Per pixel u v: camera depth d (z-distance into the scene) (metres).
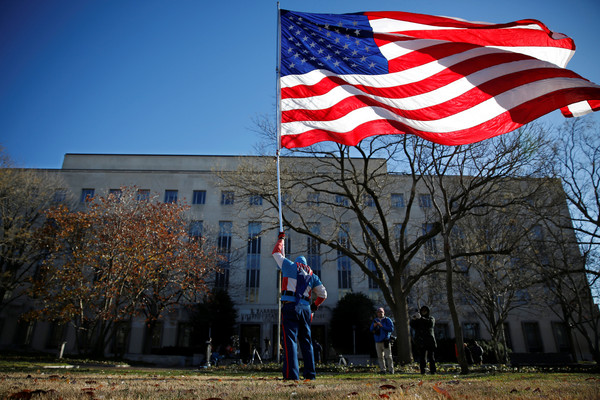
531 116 7.86
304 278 5.30
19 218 30.92
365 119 8.46
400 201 36.84
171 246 26.97
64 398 3.41
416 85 8.40
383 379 6.92
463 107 8.19
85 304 25.55
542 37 8.21
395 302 18.84
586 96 7.68
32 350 34.84
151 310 30.72
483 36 8.35
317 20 9.16
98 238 25.06
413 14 8.62
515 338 38.06
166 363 31.61
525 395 3.65
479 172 17.27
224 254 38.16
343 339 34.41
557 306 38.09
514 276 23.58
